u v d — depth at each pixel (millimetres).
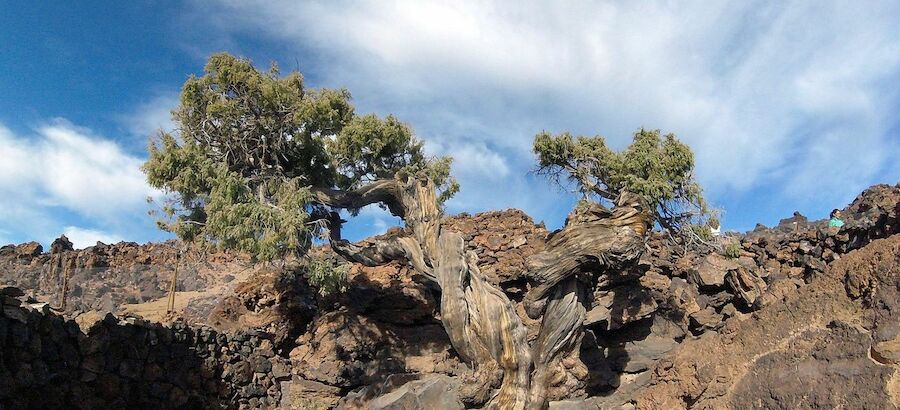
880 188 21625
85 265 25453
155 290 22359
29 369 12750
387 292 21234
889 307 8898
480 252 22219
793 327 10383
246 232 16906
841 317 9742
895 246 9625
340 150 19984
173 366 16969
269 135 20172
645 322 18766
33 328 13062
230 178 17609
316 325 20953
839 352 9125
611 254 14133
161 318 19453
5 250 25500
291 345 21312
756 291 18109
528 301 14688
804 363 9516
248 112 19750
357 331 20484
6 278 22000
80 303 20094
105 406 14766
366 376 19812
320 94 20703
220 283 23328
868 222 18062
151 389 16141
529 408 13539
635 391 16984
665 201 20391
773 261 19766
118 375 15297
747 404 9844
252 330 20156
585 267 14422
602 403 16656
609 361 18000
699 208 20375
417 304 21141
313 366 19875
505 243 22094
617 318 18453
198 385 17516
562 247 14500
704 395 10781
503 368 13930
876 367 8383
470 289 14922
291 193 18047
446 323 14625
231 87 19516
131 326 15930
